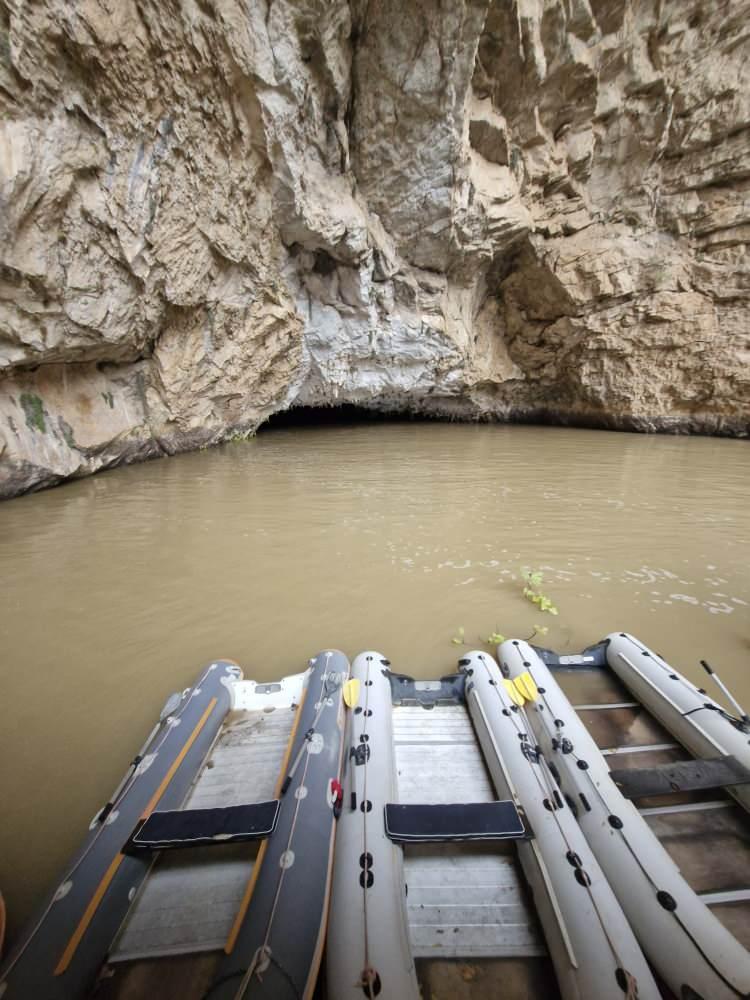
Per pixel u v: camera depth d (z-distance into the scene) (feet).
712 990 4.28
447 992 4.56
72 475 22.58
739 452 34.35
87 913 4.73
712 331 38.73
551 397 50.70
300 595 12.49
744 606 12.11
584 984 4.30
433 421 57.98
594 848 5.77
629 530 17.65
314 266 31.04
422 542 16.33
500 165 32.55
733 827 6.26
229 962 4.42
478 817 5.86
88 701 8.49
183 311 24.32
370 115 26.27
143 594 12.44
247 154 21.77
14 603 11.85
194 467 28.09
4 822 6.14
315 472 27.50
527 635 10.82
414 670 9.59
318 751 6.79
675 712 7.84
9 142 13.71
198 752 7.12
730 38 29.78
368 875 5.18
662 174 36.58
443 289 37.45
